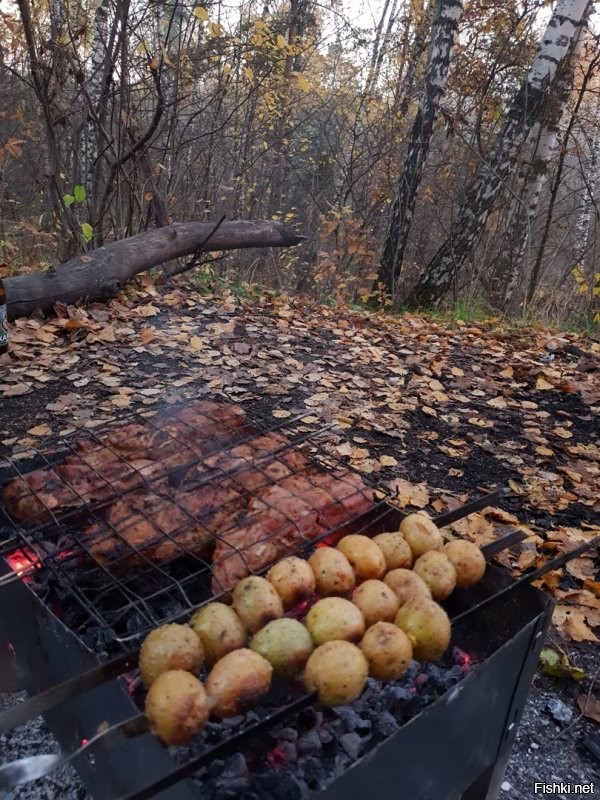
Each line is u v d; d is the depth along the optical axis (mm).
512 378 1868
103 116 2355
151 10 2492
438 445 1394
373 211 3650
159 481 750
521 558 996
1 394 1423
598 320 2727
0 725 439
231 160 3891
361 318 2436
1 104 3025
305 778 545
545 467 1341
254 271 3783
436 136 4359
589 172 3955
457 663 688
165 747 480
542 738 756
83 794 666
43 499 704
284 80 3506
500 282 3229
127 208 2746
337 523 719
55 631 564
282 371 1707
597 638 882
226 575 622
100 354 1675
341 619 535
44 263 2549
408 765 519
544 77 2795
